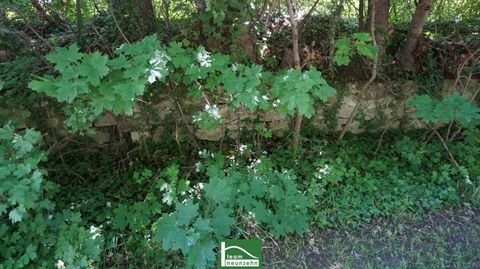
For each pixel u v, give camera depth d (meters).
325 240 3.11
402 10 4.61
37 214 2.73
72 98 2.28
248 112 4.02
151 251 2.90
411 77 4.24
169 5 3.91
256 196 3.11
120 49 2.67
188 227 2.69
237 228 3.02
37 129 3.75
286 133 4.18
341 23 4.43
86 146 3.93
